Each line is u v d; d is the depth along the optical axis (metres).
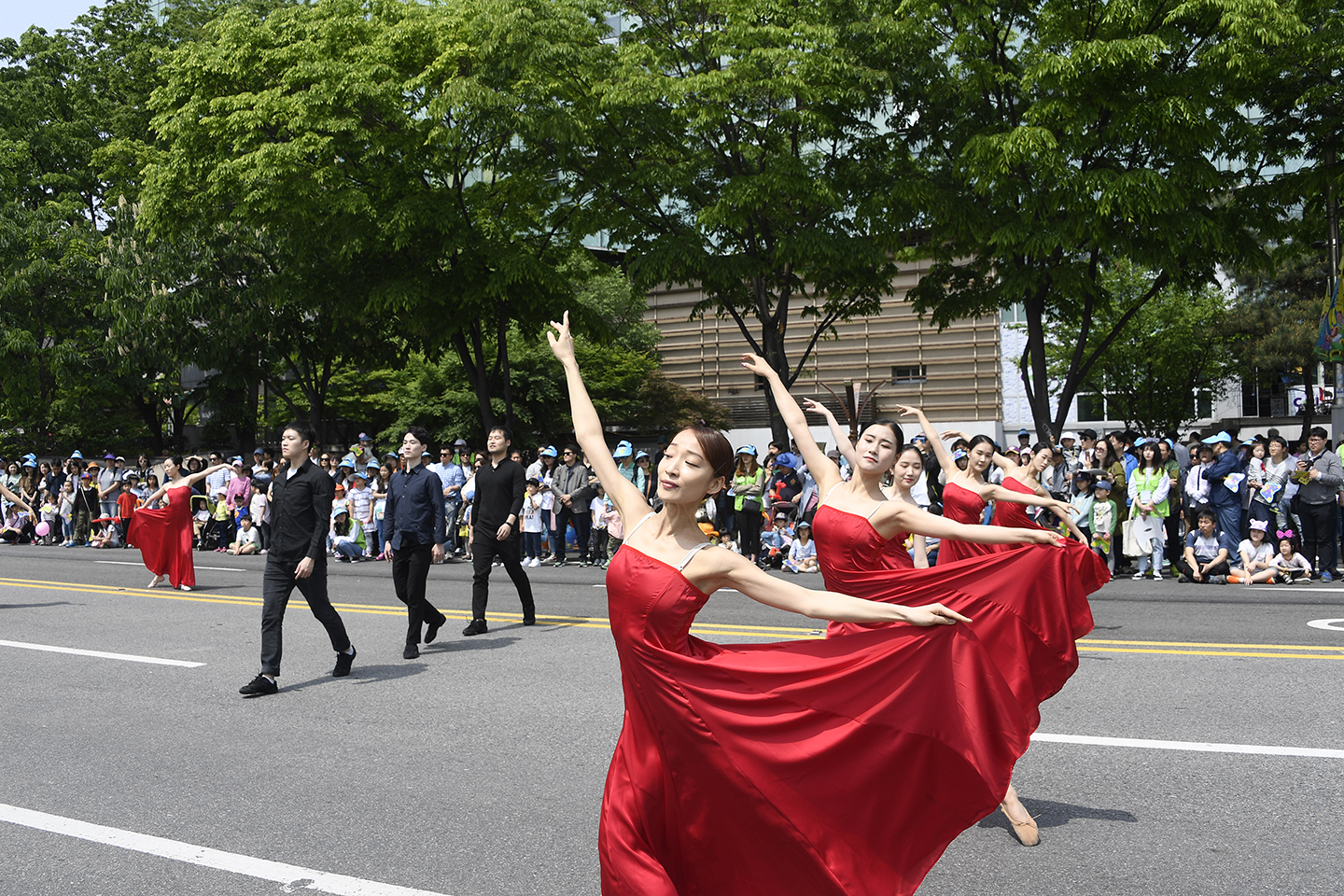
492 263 21.88
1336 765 5.35
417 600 9.01
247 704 7.41
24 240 32.66
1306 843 4.38
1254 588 12.70
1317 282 31.88
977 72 18.78
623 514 3.49
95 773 5.80
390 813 5.03
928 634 3.37
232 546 22.05
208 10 34.38
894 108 20.58
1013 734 3.39
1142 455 14.15
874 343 38.03
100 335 33.00
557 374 35.38
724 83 18.17
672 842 3.28
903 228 19.97
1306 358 31.08
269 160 20.02
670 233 20.66
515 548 10.47
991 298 20.86
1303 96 17.86
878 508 5.03
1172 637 9.17
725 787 3.20
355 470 20.41
